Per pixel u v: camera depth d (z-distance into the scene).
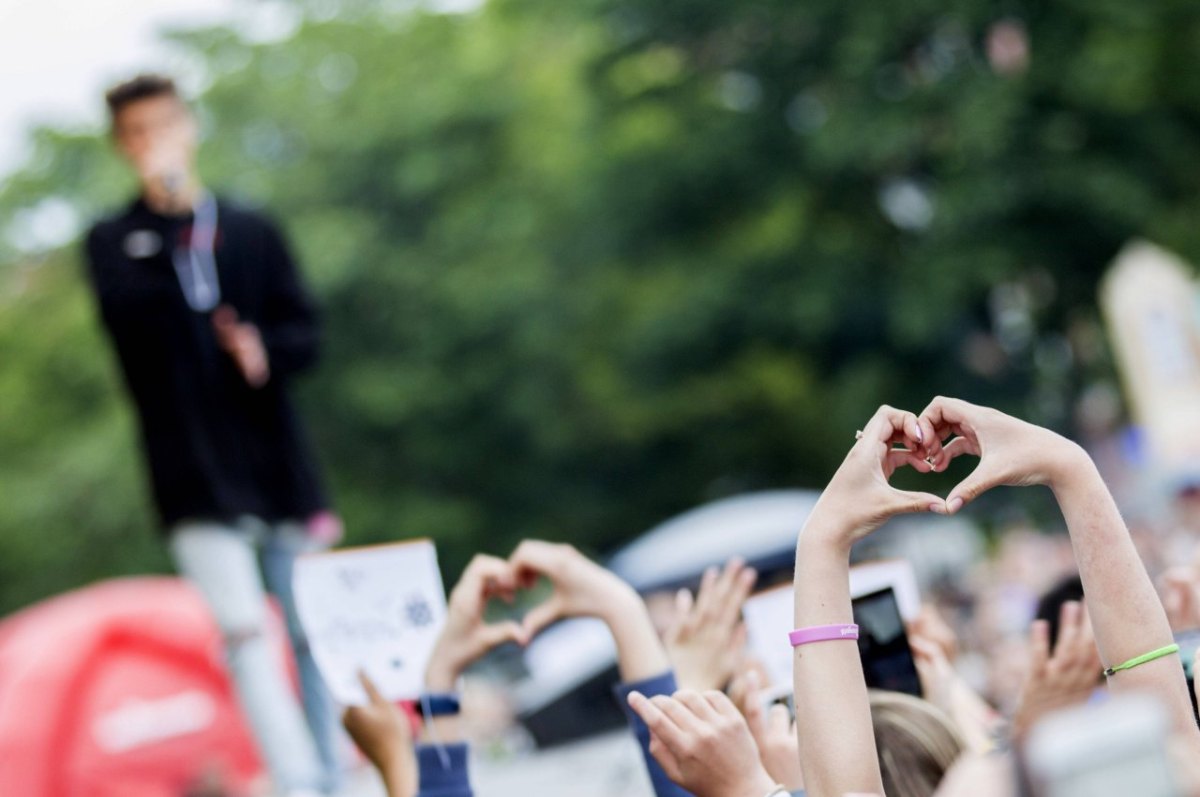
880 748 3.49
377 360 42.12
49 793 12.00
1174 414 24.80
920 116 33.69
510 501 42.91
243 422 6.64
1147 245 33.31
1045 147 32.94
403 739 4.22
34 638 12.44
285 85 45.00
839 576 3.13
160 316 6.60
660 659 4.02
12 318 46.47
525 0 45.09
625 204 38.84
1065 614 4.11
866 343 36.28
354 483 42.53
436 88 42.81
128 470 42.53
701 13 37.56
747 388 38.66
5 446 44.91
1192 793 2.04
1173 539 13.66
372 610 4.28
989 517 28.86
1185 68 34.19
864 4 34.50
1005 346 36.44
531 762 13.90
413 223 43.06
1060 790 1.62
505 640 4.11
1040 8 33.53
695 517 14.76
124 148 6.77
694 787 3.34
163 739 12.30
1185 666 3.73
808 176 37.09
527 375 41.72
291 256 6.89
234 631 6.40
